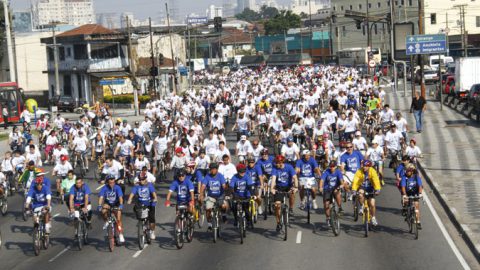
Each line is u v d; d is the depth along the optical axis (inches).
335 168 792.3
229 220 895.1
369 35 3649.1
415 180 773.9
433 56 3811.5
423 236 772.0
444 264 651.5
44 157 1619.1
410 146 1089.4
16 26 5310.0
